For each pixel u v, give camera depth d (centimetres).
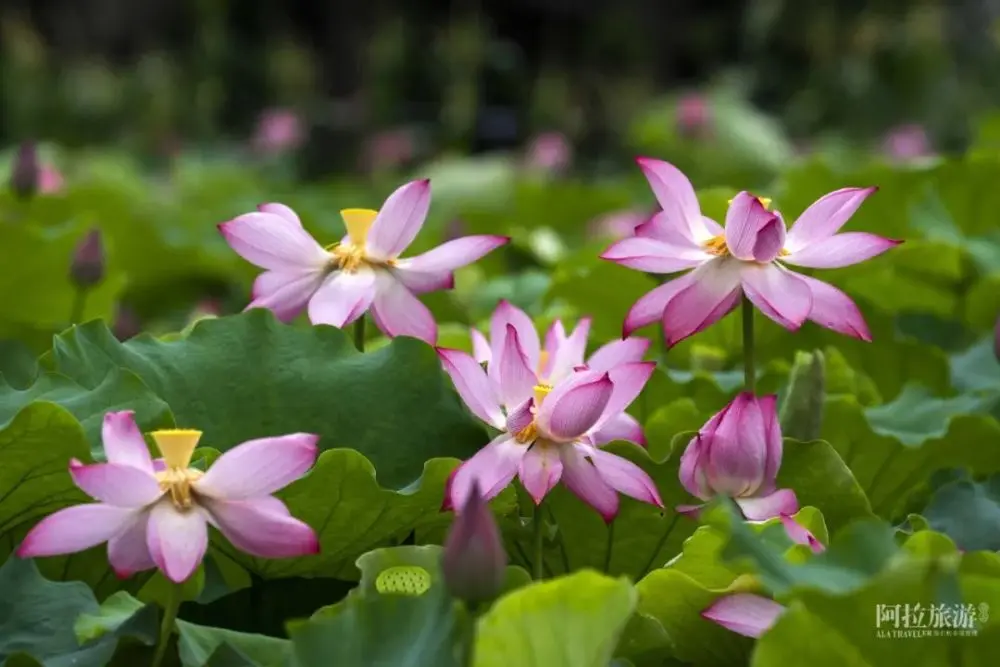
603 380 267
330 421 296
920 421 324
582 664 250
